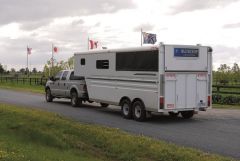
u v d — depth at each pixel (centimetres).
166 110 1602
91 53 1995
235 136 1312
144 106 1650
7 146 1034
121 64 1772
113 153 1087
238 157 1020
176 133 1366
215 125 1552
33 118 1554
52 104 2350
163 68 1584
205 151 1081
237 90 3862
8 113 1688
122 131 1339
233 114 1922
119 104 1794
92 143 1196
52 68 5466
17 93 3309
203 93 1702
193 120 1700
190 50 1650
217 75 5791
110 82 1856
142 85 1658
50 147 1175
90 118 1736
